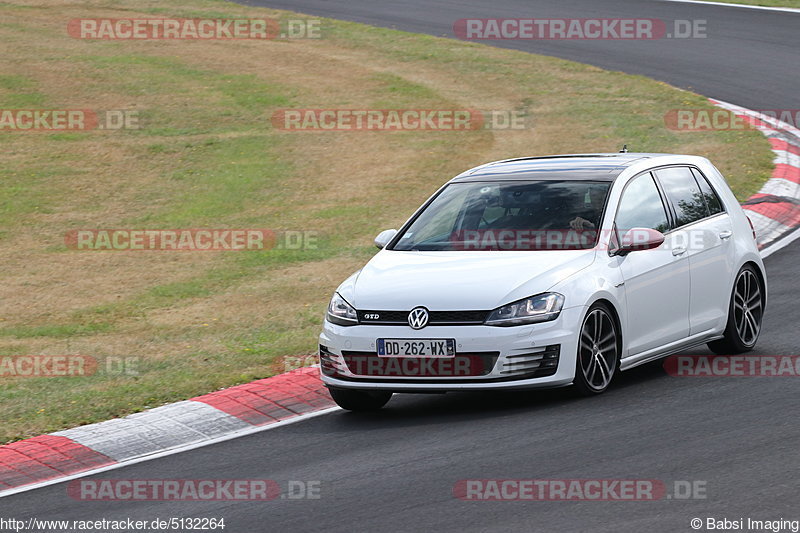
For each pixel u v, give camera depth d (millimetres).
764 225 53125
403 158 73375
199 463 27484
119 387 34781
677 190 33875
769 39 98062
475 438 27000
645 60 94750
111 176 72688
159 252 56375
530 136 76500
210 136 81375
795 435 25047
